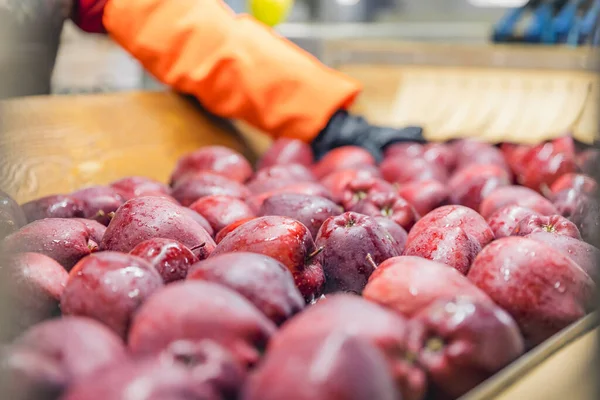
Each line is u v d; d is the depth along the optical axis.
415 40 2.41
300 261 0.57
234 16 1.30
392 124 1.74
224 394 0.38
